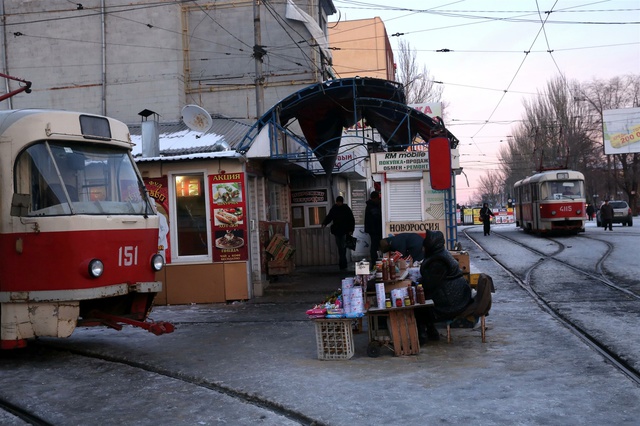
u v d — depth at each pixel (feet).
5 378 27.43
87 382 26.18
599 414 19.43
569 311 38.32
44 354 32.60
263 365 27.91
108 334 37.96
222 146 51.19
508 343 30.48
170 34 74.59
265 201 55.06
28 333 29.22
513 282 52.60
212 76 75.87
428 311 31.07
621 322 34.17
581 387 22.43
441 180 46.78
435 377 24.70
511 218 223.71
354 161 67.67
